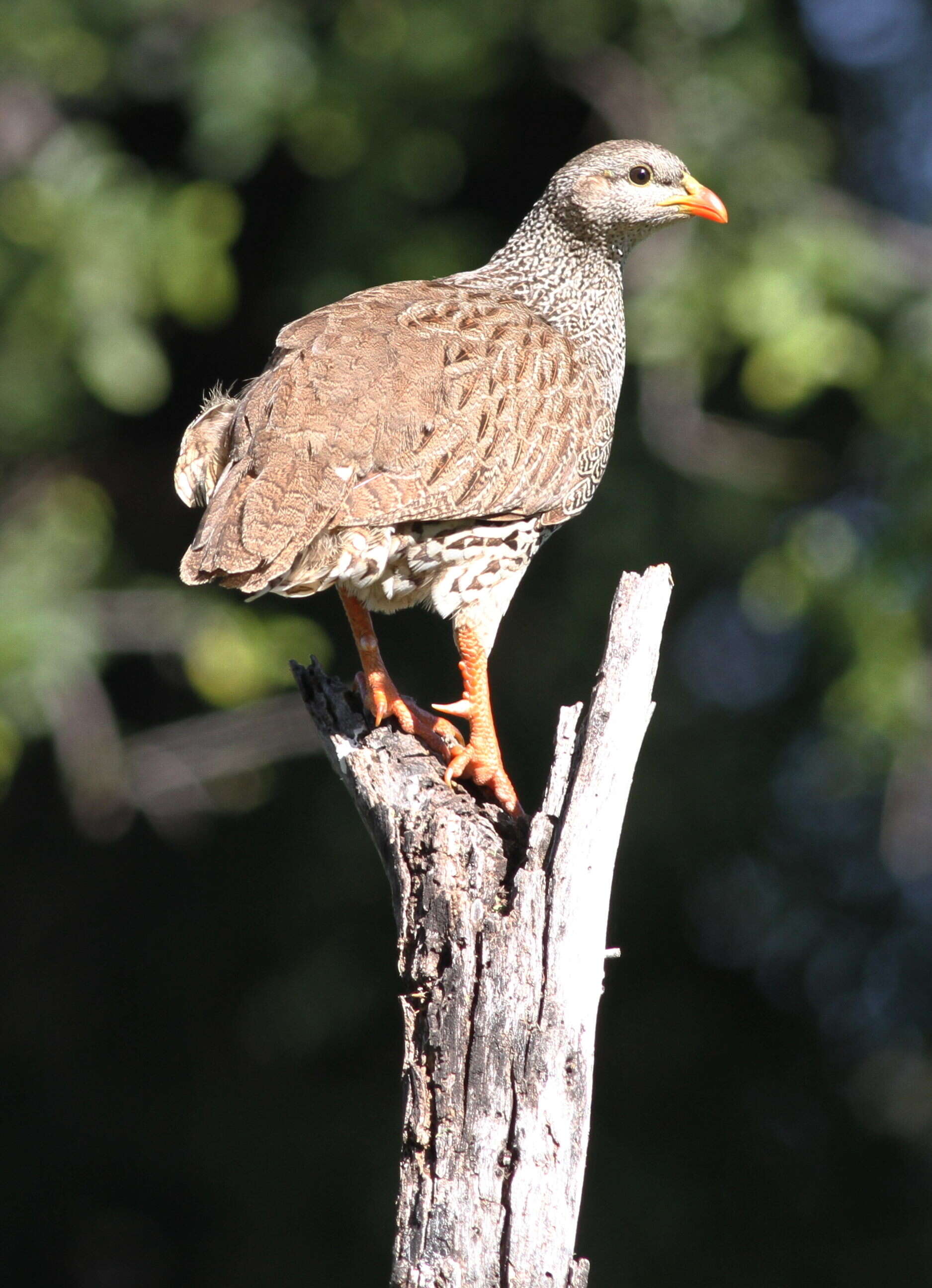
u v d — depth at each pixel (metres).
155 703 16.61
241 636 13.60
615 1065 15.22
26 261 13.62
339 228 14.06
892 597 13.24
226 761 14.62
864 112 15.70
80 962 16.86
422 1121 5.31
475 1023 5.28
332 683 7.45
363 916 15.20
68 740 14.19
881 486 14.08
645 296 13.51
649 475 14.35
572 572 14.56
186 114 14.85
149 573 15.76
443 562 7.05
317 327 7.07
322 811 15.24
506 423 7.05
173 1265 16.56
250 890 16.25
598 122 14.91
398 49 13.62
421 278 13.49
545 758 14.52
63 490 14.38
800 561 13.41
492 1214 5.20
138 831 16.80
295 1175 15.27
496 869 5.71
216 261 13.52
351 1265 14.76
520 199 15.38
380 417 6.65
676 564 14.49
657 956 15.69
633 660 5.66
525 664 14.74
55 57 13.78
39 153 13.98
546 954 5.34
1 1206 16.48
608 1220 14.50
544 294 8.17
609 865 5.48
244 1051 15.93
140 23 14.04
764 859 15.79
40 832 16.80
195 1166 15.79
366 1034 15.30
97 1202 16.58
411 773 6.85
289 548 6.22
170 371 15.96
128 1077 16.53
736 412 15.54
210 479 6.92
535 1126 5.21
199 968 16.53
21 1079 16.56
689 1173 15.09
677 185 8.25
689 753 14.98
